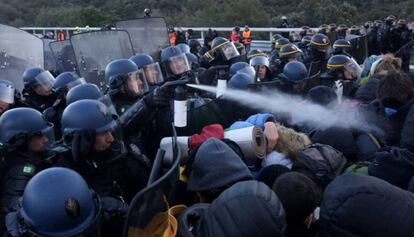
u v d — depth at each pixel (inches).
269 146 124.3
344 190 75.0
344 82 202.4
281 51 265.7
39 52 280.7
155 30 282.0
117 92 147.5
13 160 102.4
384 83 132.3
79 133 101.3
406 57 327.3
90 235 77.1
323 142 130.4
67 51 295.9
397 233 69.9
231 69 226.5
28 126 104.3
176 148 99.7
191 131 143.9
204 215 78.0
